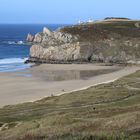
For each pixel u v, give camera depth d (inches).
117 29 7101.4
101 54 6205.7
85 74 4776.1
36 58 6368.1
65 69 5315.0
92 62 6176.2
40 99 3026.6
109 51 6220.5
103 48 6274.6
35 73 4852.4
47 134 1210.6
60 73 4879.4
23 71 5049.2
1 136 1488.7
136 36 6909.5
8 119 2107.5
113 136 916.0
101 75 4662.9
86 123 1389.0
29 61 6259.8
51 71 5088.6
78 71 5098.4
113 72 4987.7
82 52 6210.6
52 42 6663.4
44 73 4872.0
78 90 3336.6
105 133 997.2
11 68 5374.0
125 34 6939.0
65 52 6245.1
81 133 1038.4
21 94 3427.7
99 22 7819.9
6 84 3978.8
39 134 1249.4
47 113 2169.0
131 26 7411.4
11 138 1334.9
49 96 3161.9
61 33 6796.3
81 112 1862.7
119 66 5772.6
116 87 3051.2
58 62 6205.7
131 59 6087.6
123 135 917.2
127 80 3501.5
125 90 2827.3
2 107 2704.2
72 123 1524.4
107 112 1740.9
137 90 2832.2
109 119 1411.2
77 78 4416.8
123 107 1834.4
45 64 6028.5
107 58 6161.4
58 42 6688.0
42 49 6363.2
